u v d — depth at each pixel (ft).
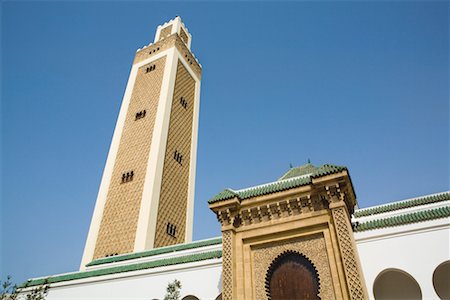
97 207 90.79
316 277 36.99
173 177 96.48
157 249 66.80
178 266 53.26
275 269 39.68
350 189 39.68
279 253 39.70
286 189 41.42
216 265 50.57
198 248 61.67
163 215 86.58
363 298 32.35
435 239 40.32
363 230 44.34
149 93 110.93
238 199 42.83
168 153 97.35
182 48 126.93
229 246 40.73
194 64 133.18
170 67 113.91
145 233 78.07
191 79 126.93
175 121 106.52
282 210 41.39
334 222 37.09
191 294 49.19
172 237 87.76
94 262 69.82
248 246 41.39
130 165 94.94
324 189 39.09
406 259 40.45
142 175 90.38
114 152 101.30
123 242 79.97
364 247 43.01
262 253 40.75
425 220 41.96
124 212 85.61
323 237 38.32
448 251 39.19
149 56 125.29
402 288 45.98
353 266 34.09
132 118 107.14
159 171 90.27
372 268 41.16
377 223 44.42
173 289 46.80
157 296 51.67
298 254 39.09
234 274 39.19
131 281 55.42
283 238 39.99
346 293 33.73
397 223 43.11
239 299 37.93
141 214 82.23
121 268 58.85
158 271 54.19
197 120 121.60
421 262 39.68
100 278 58.29
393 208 55.52
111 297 55.16
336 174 38.40
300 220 39.73
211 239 63.05
